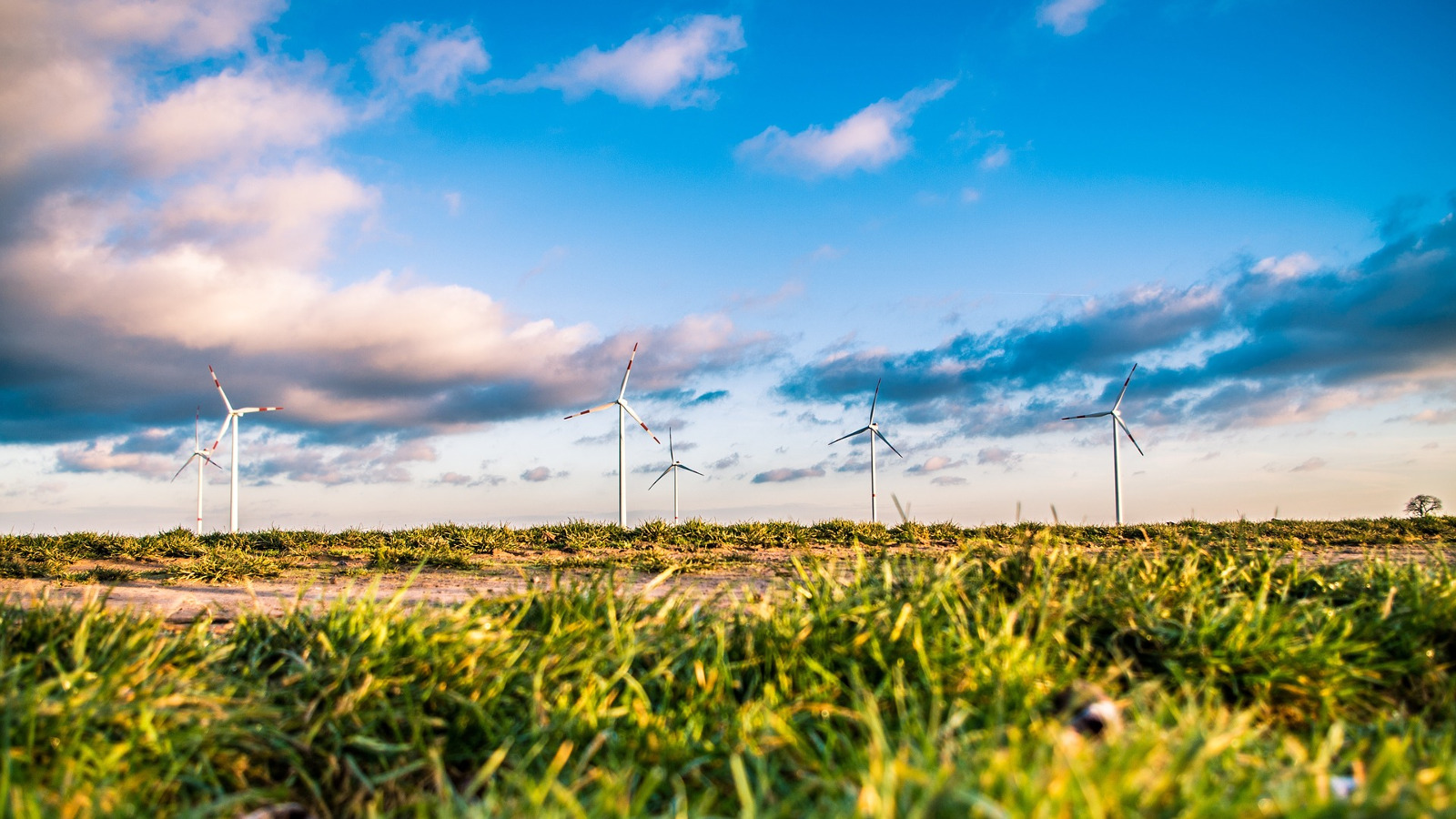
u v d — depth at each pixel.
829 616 5.03
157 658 4.71
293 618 5.59
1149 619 5.30
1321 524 17.27
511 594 5.88
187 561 13.23
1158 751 3.02
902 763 2.86
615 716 4.08
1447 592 6.05
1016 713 3.88
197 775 3.78
